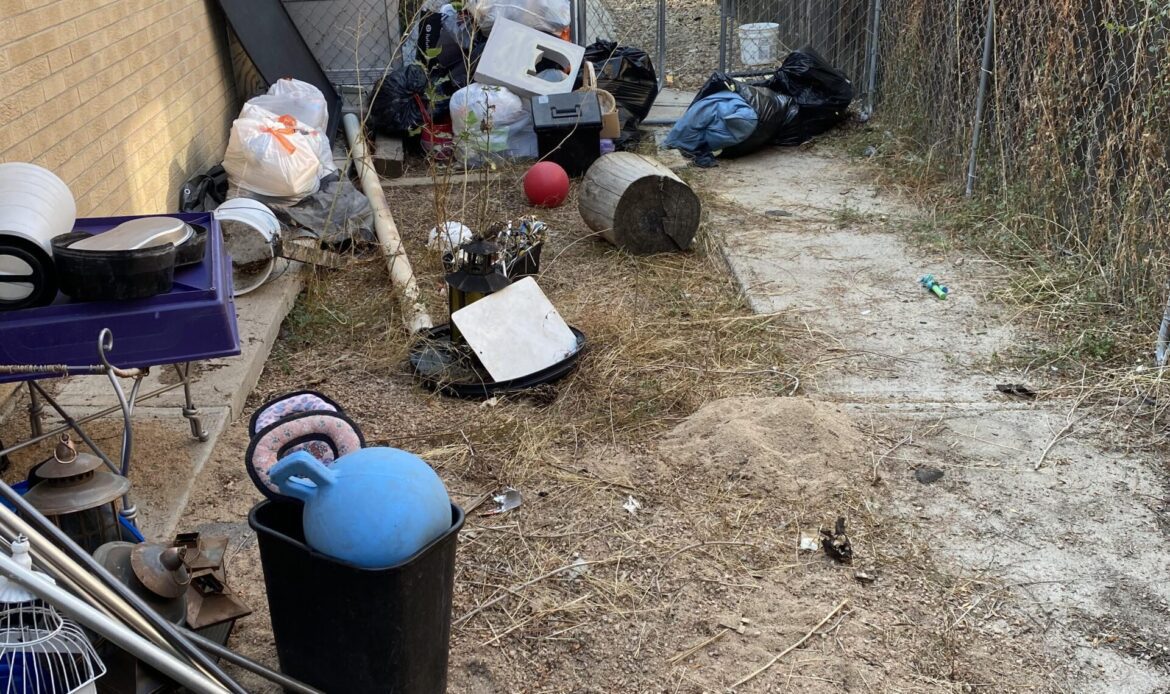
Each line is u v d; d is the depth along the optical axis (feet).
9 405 13.57
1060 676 9.95
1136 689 9.78
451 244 18.16
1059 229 20.90
